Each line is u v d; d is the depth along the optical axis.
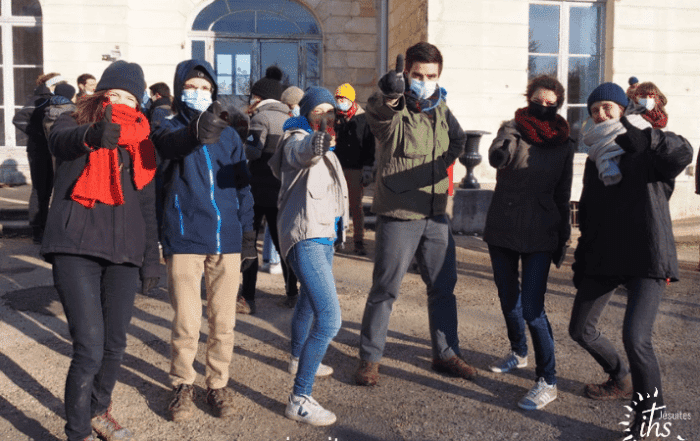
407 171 3.51
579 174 9.98
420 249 3.70
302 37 13.22
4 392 3.43
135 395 3.44
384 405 3.38
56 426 3.08
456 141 3.78
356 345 4.31
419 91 3.46
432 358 3.90
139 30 12.29
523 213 3.38
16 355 3.98
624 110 3.10
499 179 3.53
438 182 3.60
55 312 4.86
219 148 3.14
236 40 13.09
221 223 3.12
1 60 11.91
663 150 2.77
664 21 9.93
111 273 2.78
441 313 3.77
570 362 3.99
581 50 10.16
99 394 2.83
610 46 9.97
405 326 4.70
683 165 2.85
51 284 5.63
